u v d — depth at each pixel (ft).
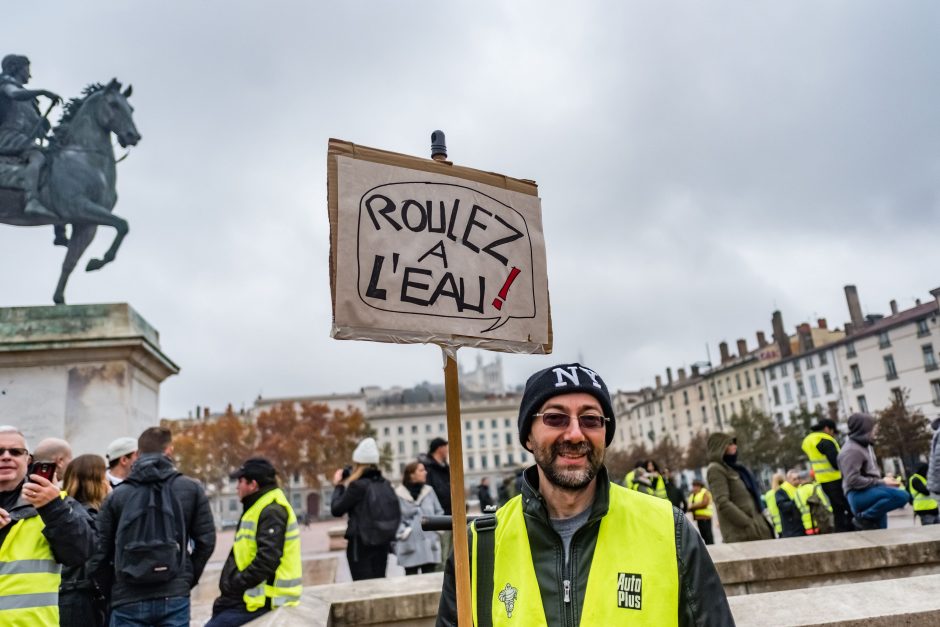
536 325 7.20
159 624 12.24
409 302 6.53
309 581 30.68
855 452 19.03
